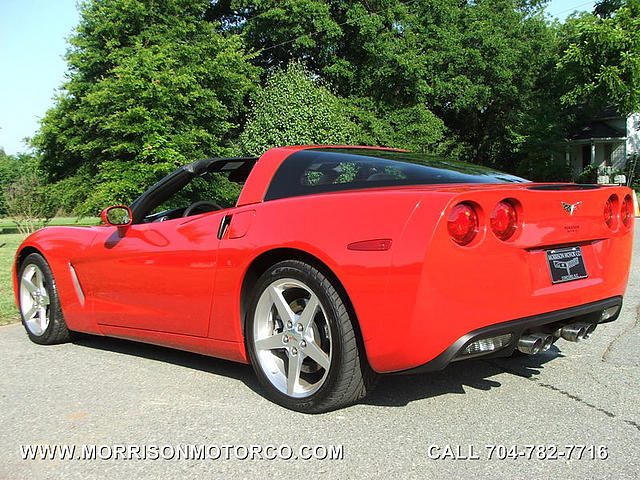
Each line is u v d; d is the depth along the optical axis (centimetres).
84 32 2022
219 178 377
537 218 250
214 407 280
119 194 1509
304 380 277
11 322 504
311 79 2219
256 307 282
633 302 519
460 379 315
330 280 254
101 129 1670
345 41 2498
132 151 1522
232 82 2039
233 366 352
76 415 275
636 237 1155
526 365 340
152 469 219
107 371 346
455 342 229
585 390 296
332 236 248
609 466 214
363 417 262
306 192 283
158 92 1524
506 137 3156
